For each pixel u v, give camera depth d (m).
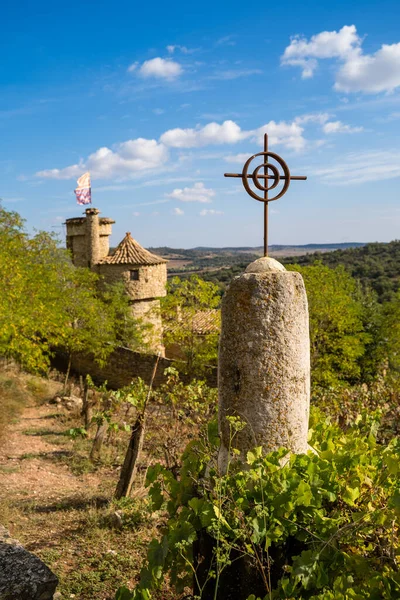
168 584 4.33
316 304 22.58
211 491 3.37
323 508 3.30
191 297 18.66
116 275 31.22
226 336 3.72
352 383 26.25
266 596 2.86
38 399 14.94
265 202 3.88
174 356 27.16
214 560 3.39
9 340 13.22
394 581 2.70
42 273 16.41
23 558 4.08
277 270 3.74
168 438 7.27
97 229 33.62
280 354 3.59
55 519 6.23
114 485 7.70
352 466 3.47
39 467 8.75
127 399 7.38
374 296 30.17
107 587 4.53
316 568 2.83
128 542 5.44
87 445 10.18
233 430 3.64
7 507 6.55
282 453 3.36
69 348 19.41
